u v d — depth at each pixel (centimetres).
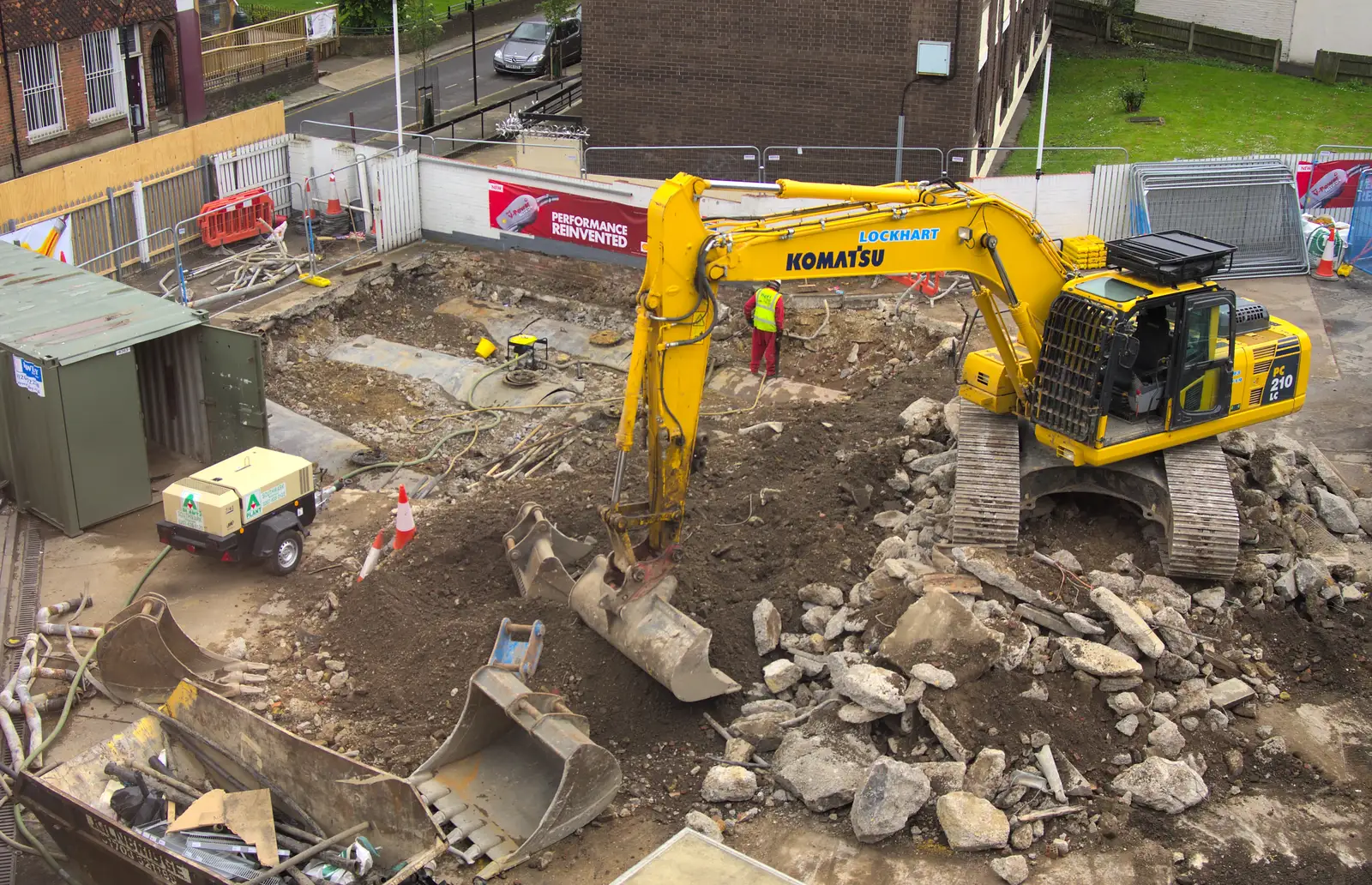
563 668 1143
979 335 1811
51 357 1365
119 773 1006
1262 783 1041
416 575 1334
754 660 1169
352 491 1552
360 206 2405
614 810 1015
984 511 1218
